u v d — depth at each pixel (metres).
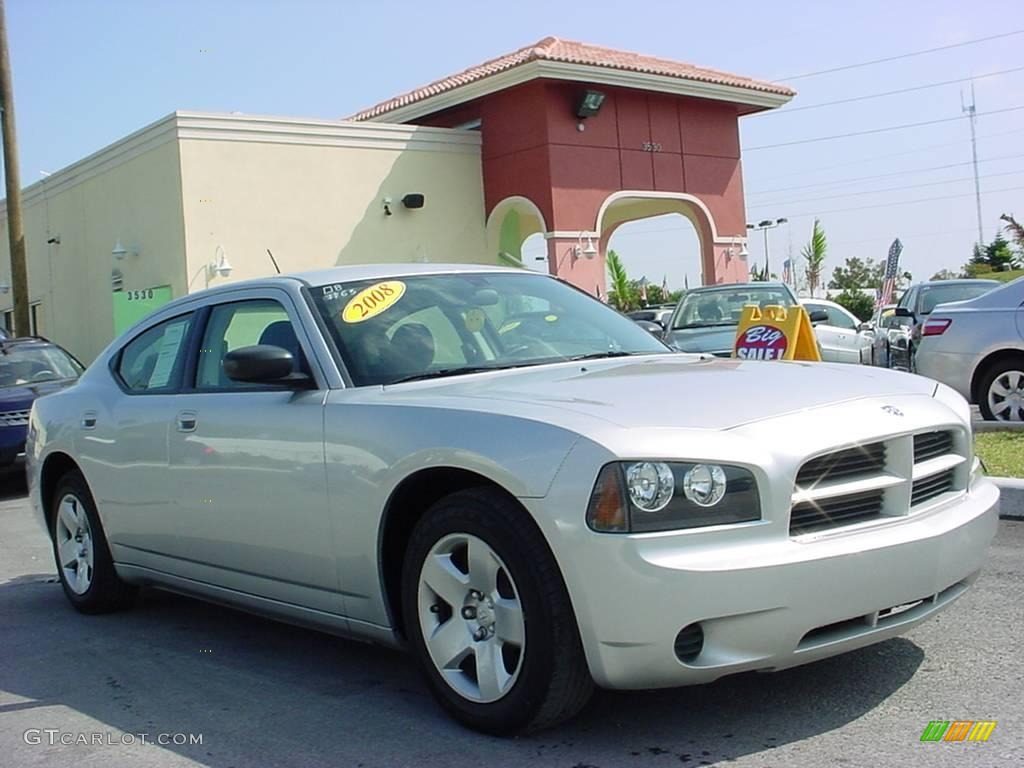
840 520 3.60
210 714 4.28
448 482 3.97
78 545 6.08
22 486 12.22
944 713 3.77
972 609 4.95
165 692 4.60
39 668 5.07
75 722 4.29
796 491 3.50
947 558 3.75
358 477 4.07
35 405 6.44
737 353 10.51
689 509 3.35
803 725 3.73
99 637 5.56
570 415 3.61
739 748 3.57
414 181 21.38
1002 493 6.97
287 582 4.51
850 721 3.74
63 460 6.10
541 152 21.39
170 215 18.91
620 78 21.67
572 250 21.58
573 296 5.47
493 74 21.12
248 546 4.63
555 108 21.41
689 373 4.27
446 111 23.25
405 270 5.14
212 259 18.77
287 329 4.70
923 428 3.85
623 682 3.39
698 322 14.14
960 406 4.25
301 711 4.23
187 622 5.77
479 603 3.79
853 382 4.12
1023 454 8.24
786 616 3.36
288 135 19.64
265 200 19.38
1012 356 10.06
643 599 3.28
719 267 24.48
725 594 3.29
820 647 3.48
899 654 4.39
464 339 4.70
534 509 3.47
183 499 4.98
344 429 4.16
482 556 3.70
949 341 10.34
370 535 4.05
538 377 4.32
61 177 22.97
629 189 22.62
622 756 3.56
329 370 4.41
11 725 4.30
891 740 3.57
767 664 3.41
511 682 3.63
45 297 24.38
